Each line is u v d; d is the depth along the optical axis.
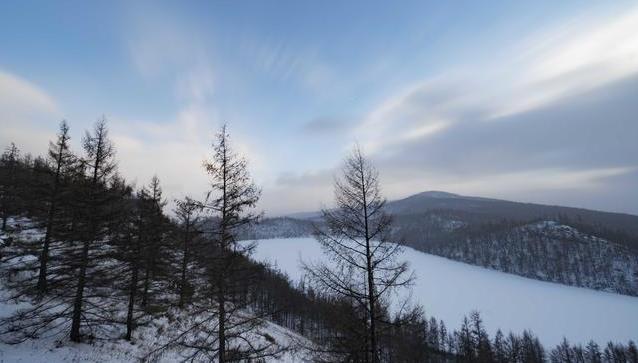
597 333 149.62
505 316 163.88
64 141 21.84
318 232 11.14
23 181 22.70
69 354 16.69
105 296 19.25
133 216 21.58
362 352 10.40
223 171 12.55
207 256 12.11
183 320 24.22
